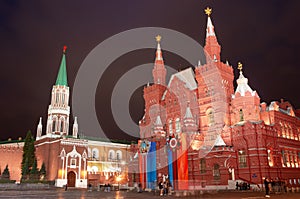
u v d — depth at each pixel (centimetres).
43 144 9888
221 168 5881
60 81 12106
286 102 8269
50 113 11469
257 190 5341
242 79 7369
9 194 4756
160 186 4378
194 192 4366
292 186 6303
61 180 8788
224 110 7269
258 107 7062
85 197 3706
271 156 6041
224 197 3478
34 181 8069
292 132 7412
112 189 7562
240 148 6134
